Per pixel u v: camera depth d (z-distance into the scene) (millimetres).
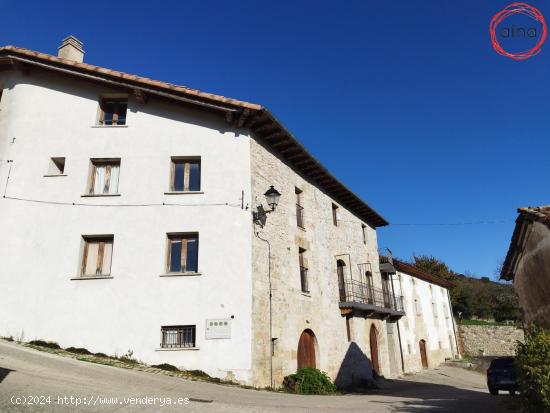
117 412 6445
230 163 13852
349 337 18812
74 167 13789
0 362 8680
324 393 13219
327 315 17125
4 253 12852
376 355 21312
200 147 14047
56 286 12633
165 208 13359
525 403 7672
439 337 32938
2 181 13516
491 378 15867
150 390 8531
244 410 7652
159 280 12641
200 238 13070
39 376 8047
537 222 11148
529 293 12719
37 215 13305
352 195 20781
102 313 12359
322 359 15953
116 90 14609
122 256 12867
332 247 19047
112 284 12602
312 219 17719
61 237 13094
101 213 13312
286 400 9953
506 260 14008
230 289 12555
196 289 12547
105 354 11977
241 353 11953
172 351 11969
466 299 44594
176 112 14438
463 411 9328
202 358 11906
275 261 14297
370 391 16406
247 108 13453
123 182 13633
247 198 13516
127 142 14094
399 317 24781
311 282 16516
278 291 14094
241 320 12266
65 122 14336
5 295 12516
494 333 38219
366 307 19531
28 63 14516
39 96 14641
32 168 13773
